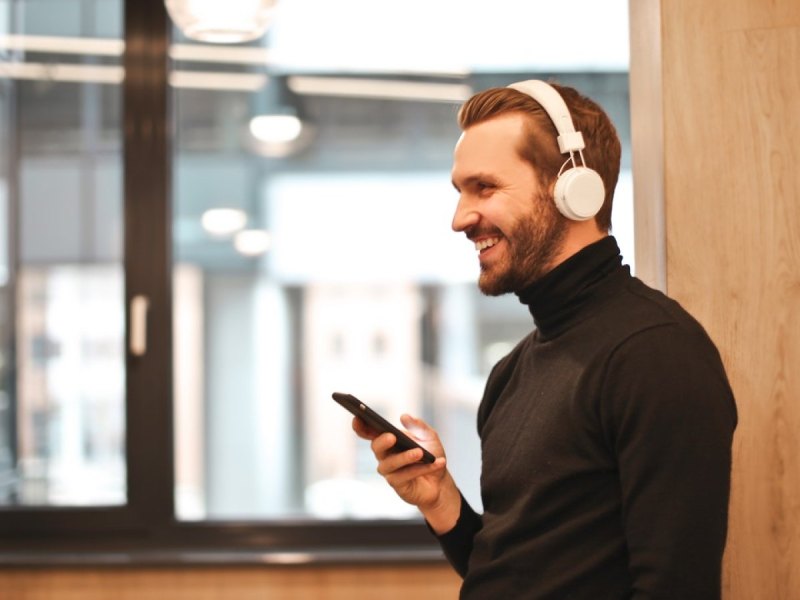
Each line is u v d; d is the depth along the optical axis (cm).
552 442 129
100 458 315
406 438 142
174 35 317
